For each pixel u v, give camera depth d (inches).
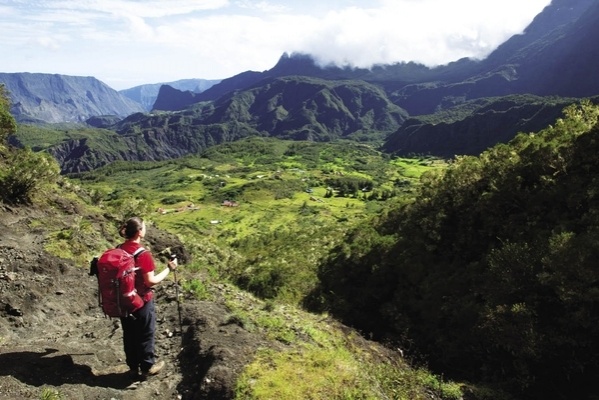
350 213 5511.8
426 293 682.8
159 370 281.0
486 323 519.2
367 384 323.3
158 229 1018.1
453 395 429.1
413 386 418.9
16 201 700.7
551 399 469.4
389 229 986.1
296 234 1694.1
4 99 1048.8
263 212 5866.1
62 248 553.6
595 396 455.2
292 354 322.3
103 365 284.7
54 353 280.2
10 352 268.7
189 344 314.0
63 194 878.4
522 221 650.8
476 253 708.0
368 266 829.2
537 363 486.3
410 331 631.2
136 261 248.2
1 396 213.2
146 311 254.8
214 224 5132.9
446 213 807.7
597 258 482.9
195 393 259.6
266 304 454.3
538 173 695.7
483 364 523.2
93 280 497.0
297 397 268.5
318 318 502.6
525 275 543.5
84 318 414.9
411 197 1086.4
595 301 478.9
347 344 446.3
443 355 557.9
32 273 462.6
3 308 369.7
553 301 515.8
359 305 756.6
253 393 259.1
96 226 743.1
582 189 611.2
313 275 901.2
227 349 297.6
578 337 473.1
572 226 568.7
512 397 463.2
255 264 1052.5
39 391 228.5
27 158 840.9
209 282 510.6
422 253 780.0
